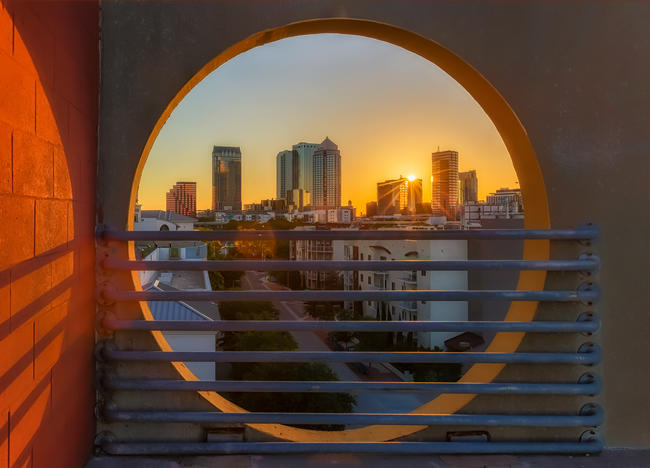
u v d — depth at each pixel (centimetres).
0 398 184
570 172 262
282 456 254
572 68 264
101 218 251
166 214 6438
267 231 242
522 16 264
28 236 197
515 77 263
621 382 260
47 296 209
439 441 262
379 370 3378
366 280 4909
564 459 256
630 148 262
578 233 252
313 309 5253
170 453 251
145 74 255
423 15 261
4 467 185
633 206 261
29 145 197
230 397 1867
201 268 242
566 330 250
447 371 3181
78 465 237
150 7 256
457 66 270
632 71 264
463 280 3612
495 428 261
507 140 281
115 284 250
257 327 238
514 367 260
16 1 190
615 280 260
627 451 259
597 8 265
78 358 235
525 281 285
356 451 252
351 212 13050
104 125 253
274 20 258
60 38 218
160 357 244
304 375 1777
